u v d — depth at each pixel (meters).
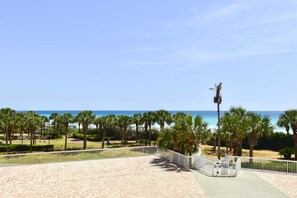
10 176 20.11
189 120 25.58
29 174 20.70
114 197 15.95
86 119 51.12
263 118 29.88
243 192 16.83
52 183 18.59
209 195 16.33
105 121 54.28
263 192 16.88
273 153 43.03
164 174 20.95
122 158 26.61
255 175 20.97
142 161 25.34
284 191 17.17
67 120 52.47
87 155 25.70
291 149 37.56
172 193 16.69
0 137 70.94
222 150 43.28
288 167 21.48
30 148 50.84
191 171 21.91
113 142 63.50
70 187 17.77
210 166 20.98
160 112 54.03
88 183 18.66
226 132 28.77
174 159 25.02
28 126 54.62
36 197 15.90
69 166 23.27
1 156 23.06
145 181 19.16
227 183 18.69
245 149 48.59
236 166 20.70
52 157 24.42
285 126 35.97
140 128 66.81
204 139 25.80
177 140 25.95
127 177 20.12
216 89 25.50
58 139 72.31
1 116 59.00
